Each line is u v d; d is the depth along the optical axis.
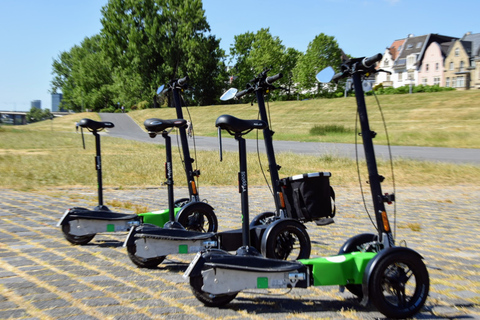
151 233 4.64
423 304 3.62
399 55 88.81
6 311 3.63
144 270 4.82
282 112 55.97
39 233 6.46
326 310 3.78
